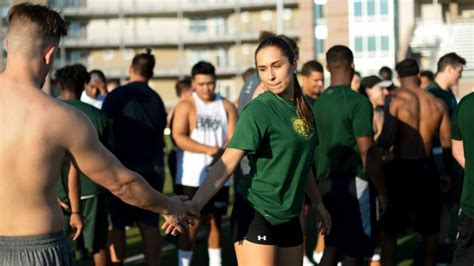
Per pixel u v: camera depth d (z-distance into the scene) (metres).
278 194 3.93
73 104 5.68
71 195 5.20
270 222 3.96
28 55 2.86
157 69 57.59
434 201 6.43
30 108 2.79
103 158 2.95
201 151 6.83
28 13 2.88
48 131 2.78
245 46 56.41
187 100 7.08
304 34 49.78
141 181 3.10
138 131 6.29
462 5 45.78
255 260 3.95
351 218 5.21
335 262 5.30
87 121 2.93
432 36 43.03
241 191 4.08
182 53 57.47
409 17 44.66
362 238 5.21
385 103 6.46
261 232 3.94
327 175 5.30
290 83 3.93
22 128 2.76
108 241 6.40
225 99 7.26
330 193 5.27
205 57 57.50
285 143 3.86
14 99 2.80
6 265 2.74
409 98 6.36
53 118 2.80
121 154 6.29
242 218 4.02
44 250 2.78
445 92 7.89
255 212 3.97
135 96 6.33
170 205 3.36
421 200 6.38
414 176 6.34
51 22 2.91
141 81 6.45
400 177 6.36
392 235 6.36
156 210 3.29
